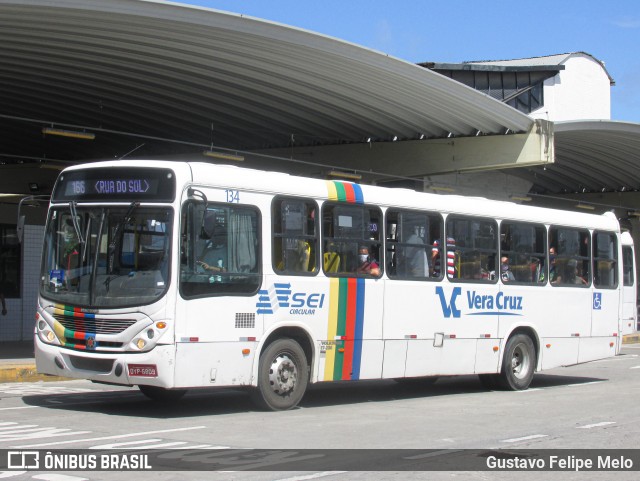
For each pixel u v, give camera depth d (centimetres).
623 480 820
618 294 1894
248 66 2219
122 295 1127
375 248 1390
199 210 1146
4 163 3591
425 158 2892
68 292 1173
